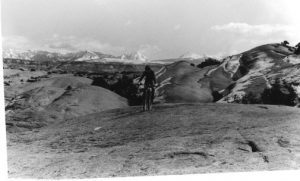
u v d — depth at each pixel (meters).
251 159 9.91
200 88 46.47
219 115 14.19
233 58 54.81
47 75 81.56
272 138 11.06
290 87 32.06
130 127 14.03
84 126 15.73
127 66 139.62
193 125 13.09
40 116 29.33
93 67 128.12
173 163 9.87
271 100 32.81
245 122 12.91
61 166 10.56
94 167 10.07
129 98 44.41
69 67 120.31
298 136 11.15
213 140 11.25
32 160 11.40
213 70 52.28
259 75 42.06
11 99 43.12
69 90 43.28
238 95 36.94
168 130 12.84
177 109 15.75
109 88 48.84
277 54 50.56
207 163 9.78
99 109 37.75
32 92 43.66
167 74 53.34
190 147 10.84
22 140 14.38
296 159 9.78
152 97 16.31
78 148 12.46
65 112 34.72
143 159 10.28
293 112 14.01
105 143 12.55
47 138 14.59
